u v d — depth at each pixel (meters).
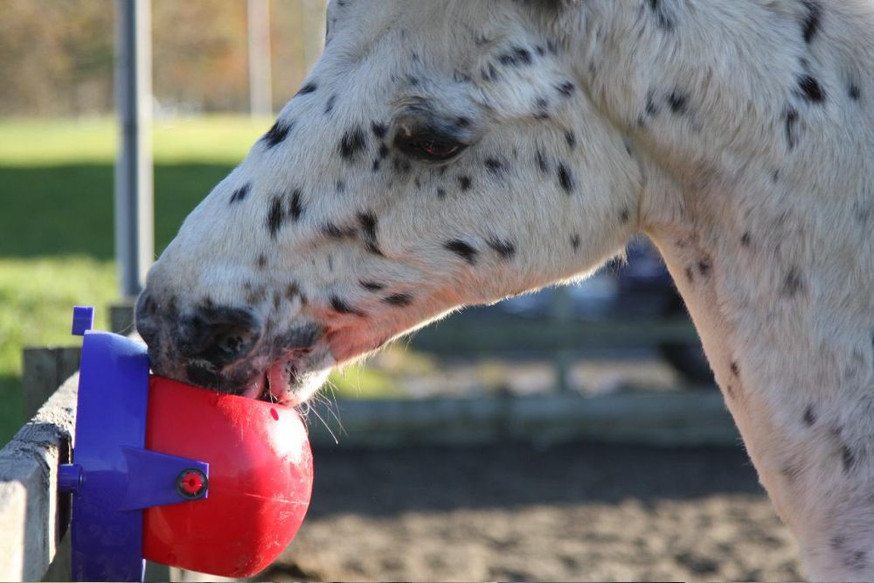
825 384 3.75
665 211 3.96
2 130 44.56
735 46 3.73
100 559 3.51
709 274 3.98
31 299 14.80
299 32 65.00
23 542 3.00
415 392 16.12
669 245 4.06
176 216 22.64
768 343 3.84
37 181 28.08
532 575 8.88
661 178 3.93
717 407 14.41
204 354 3.85
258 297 3.85
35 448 3.46
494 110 3.75
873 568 3.62
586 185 3.88
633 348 20.92
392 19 3.76
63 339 12.85
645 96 3.79
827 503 3.77
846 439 3.72
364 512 10.85
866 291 3.70
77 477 3.47
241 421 3.67
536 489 11.87
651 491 11.84
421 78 3.74
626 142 3.89
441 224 3.86
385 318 4.04
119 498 3.50
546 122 3.81
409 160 3.81
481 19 3.73
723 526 10.47
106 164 31.70
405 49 3.75
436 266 3.91
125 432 3.54
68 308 14.58
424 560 9.23
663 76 3.76
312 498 11.36
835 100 3.72
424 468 12.76
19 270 17.12
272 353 3.94
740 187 3.80
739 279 3.88
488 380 17.55
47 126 47.09
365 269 3.91
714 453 13.70
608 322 14.55
